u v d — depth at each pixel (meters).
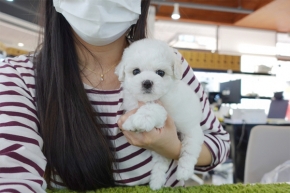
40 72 0.92
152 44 0.91
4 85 0.82
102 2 0.84
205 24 6.27
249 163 1.72
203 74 5.50
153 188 0.90
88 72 1.01
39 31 1.03
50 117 0.87
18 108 0.78
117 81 1.02
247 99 5.30
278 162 1.71
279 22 6.06
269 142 1.73
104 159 0.88
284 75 6.42
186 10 5.71
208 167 1.11
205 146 1.07
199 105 0.97
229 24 6.27
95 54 1.00
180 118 0.90
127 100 0.91
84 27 0.87
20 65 0.94
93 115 0.89
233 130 3.11
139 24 1.06
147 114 0.78
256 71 6.27
